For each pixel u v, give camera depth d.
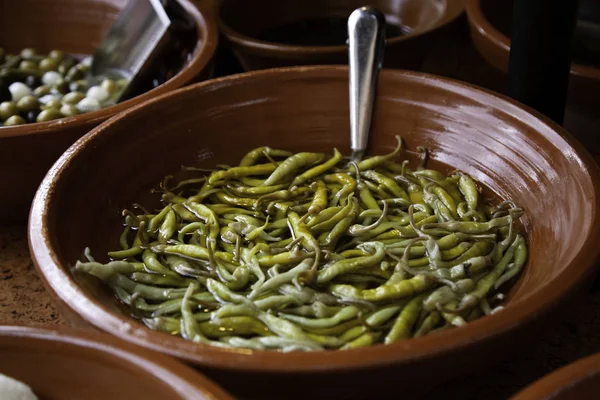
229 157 1.03
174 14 1.19
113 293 0.88
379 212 0.94
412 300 0.85
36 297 0.98
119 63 1.21
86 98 1.18
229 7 1.29
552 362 0.89
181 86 1.06
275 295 0.86
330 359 0.73
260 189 0.98
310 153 1.01
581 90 1.09
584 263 0.80
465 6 1.22
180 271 0.89
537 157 0.94
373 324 0.83
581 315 0.93
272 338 0.82
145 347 0.74
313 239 0.90
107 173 0.95
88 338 0.75
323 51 1.16
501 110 0.97
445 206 0.95
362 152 1.02
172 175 1.00
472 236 0.91
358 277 0.88
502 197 0.96
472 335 0.74
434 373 0.75
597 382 0.71
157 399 0.73
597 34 1.22
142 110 0.98
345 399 0.77
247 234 0.92
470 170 0.99
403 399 0.80
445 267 0.88
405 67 1.21
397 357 0.73
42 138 0.99
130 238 0.95
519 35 0.96
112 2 1.32
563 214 0.89
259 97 1.02
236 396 0.75
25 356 0.76
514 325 0.75
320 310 0.83
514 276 0.89
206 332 0.83
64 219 0.89
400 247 0.90
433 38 1.19
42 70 1.29
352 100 1.01
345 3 1.36
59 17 1.35
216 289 0.86
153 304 0.88
